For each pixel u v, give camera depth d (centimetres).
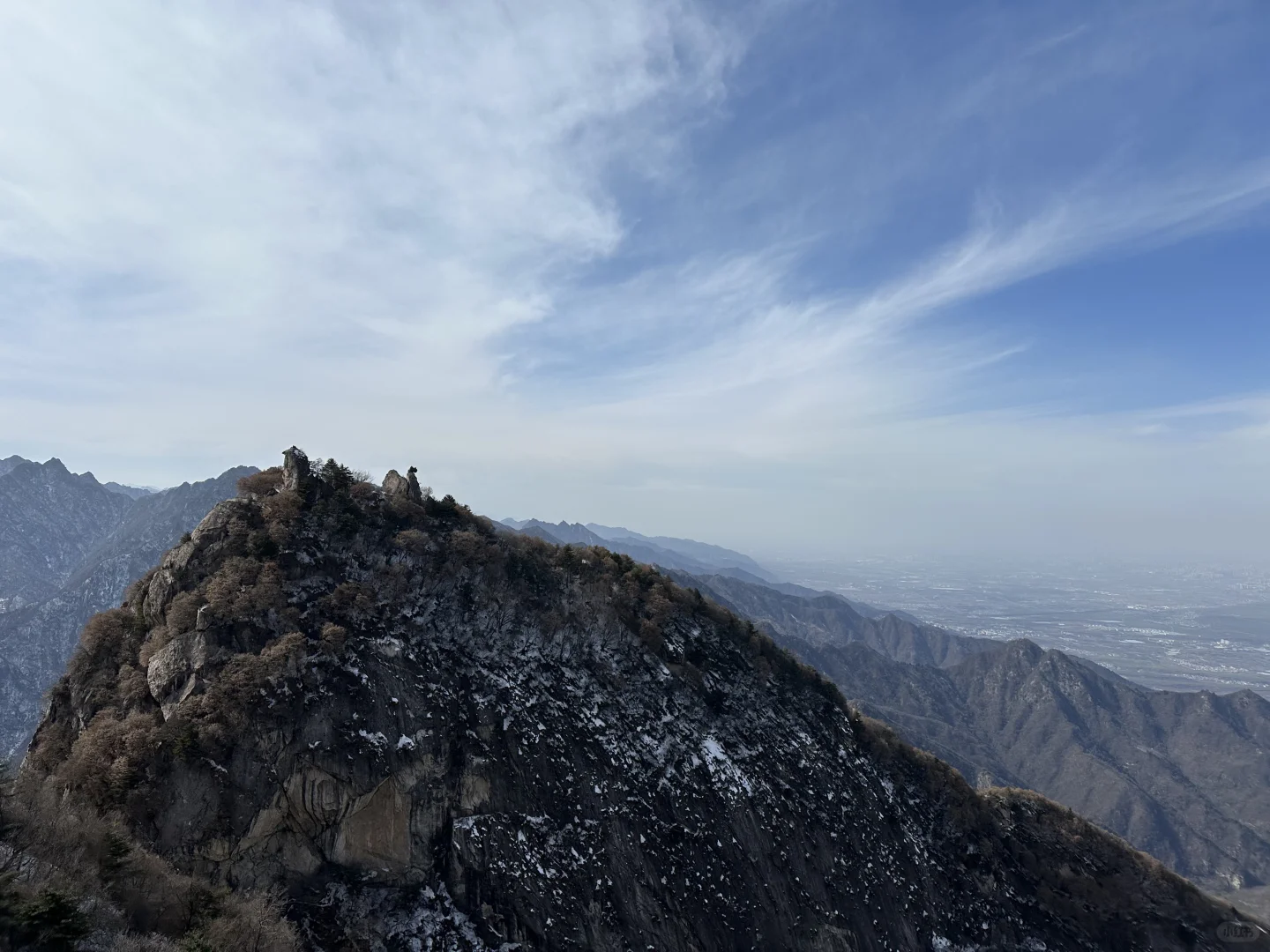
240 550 6172
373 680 5778
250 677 5159
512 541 8488
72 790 4362
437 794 5594
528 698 6744
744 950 6200
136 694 5216
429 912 5131
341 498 7106
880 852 8062
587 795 6306
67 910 2759
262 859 4797
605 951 5475
